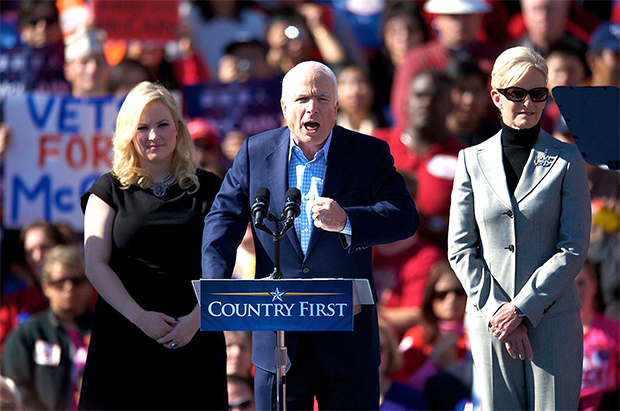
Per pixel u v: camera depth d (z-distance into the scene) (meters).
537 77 13.98
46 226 26.30
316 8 32.09
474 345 14.35
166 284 15.22
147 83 15.76
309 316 12.50
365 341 14.18
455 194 14.57
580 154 14.14
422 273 26.02
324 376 14.23
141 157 15.62
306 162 14.27
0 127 26.38
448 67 29.53
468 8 30.53
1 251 26.95
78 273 23.58
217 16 32.84
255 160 14.45
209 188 15.69
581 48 30.58
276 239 12.94
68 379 23.03
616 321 23.66
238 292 12.55
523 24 32.91
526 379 14.15
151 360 15.20
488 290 14.10
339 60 31.62
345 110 30.44
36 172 26.52
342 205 14.04
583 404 21.78
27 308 26.34
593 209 26.47
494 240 14.14
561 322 13.95
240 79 30.22
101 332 15.36
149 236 15.25
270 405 14.27
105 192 15.53
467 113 29.14
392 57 32.28
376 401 14.34
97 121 26.62
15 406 19.03
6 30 33.03
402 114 29.77
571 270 13.73
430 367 24.03
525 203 14.00
